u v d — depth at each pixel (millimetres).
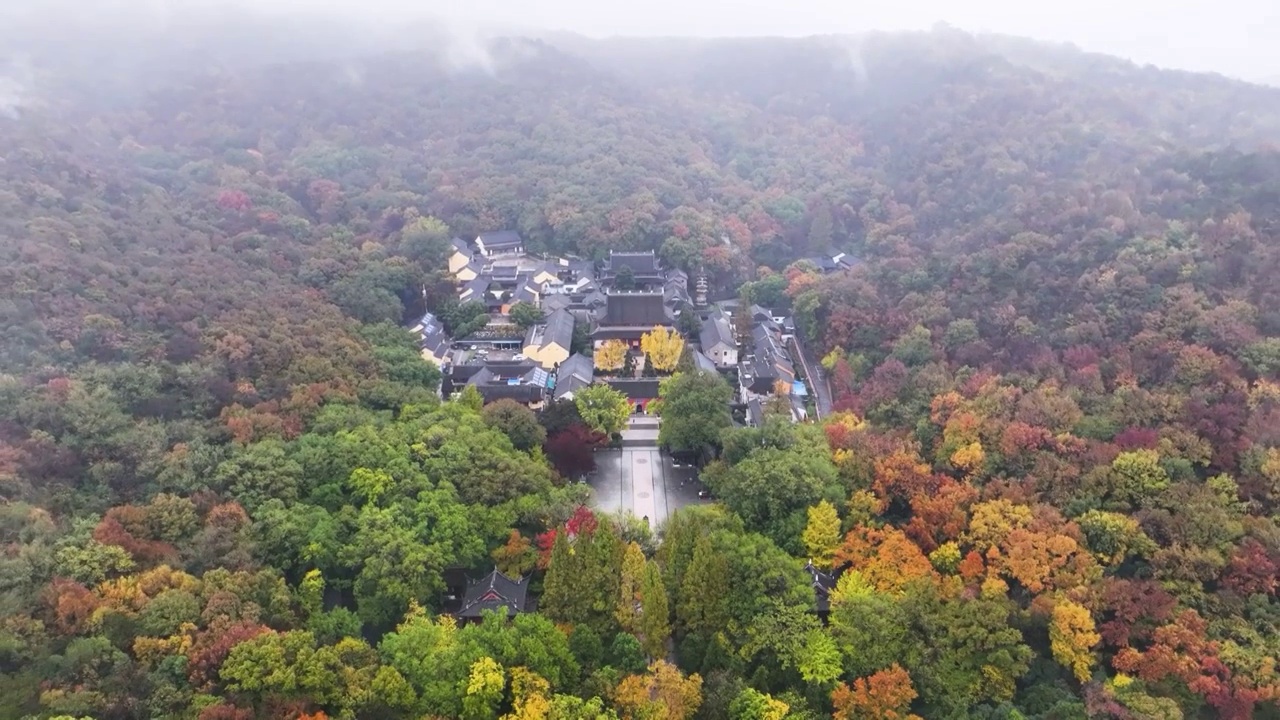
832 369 149250
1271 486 90250
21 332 104875
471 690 67812
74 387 96938
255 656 66250
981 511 92562
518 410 115625
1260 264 120000
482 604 84688
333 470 96000
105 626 68000
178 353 113125
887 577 86625
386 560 81625
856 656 77250
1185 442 97188
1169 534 87438
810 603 82500
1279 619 77562
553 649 72812
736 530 93000
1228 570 83500
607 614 81188
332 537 85938
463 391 133625
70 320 111312
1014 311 133000
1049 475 97125
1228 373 104688
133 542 77812
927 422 112938
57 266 122062
